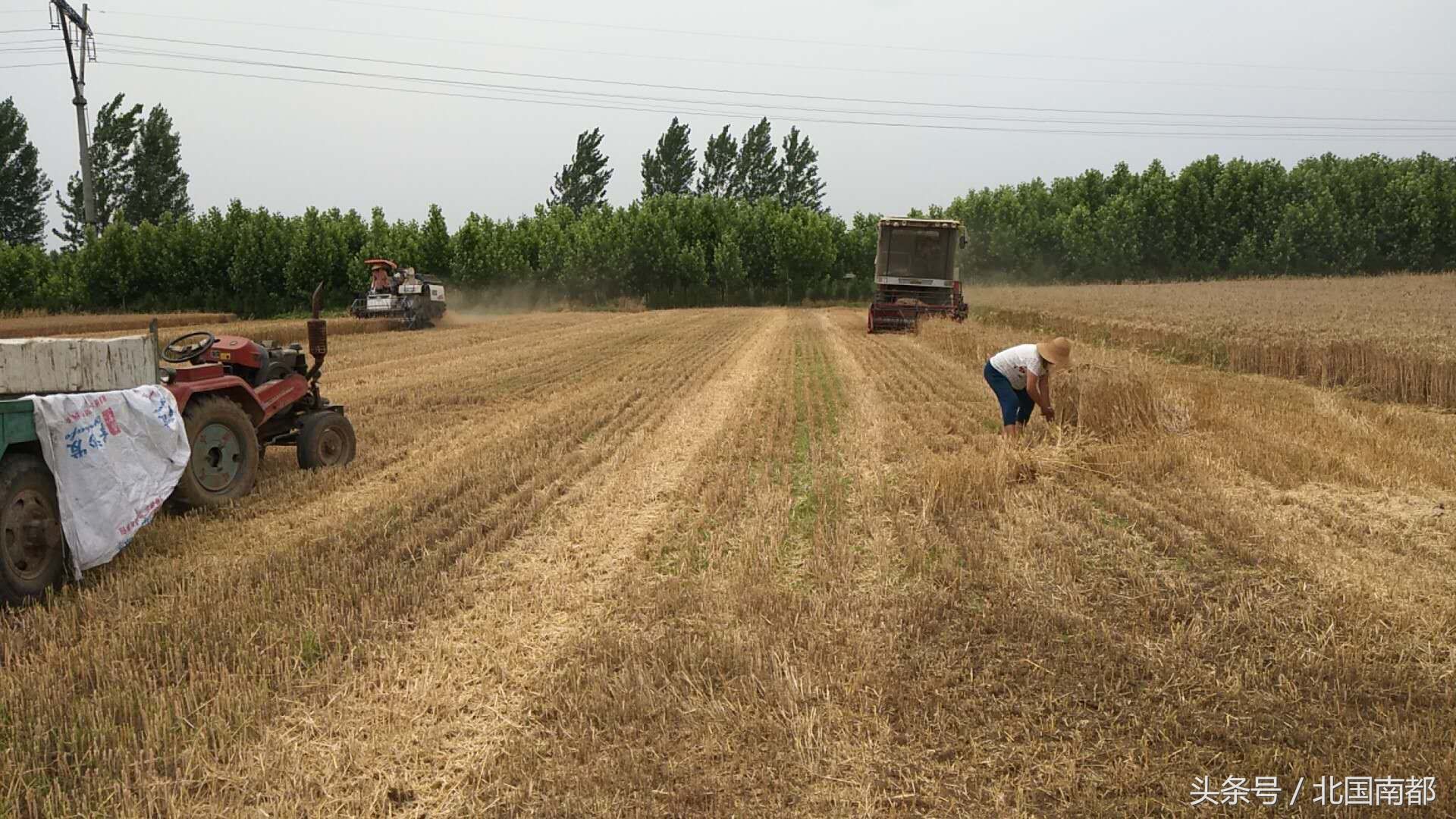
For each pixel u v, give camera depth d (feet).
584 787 11.27
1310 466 26.23
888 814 10.75
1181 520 21.88
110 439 19.16
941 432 33.53
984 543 20.12
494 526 22.44
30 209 244.01
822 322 112.47
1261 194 207.31
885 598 17.16
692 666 14.28
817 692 13.38
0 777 11.46
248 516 23.85
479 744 12.44
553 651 15.26
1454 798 10.81
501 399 45.11
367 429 36.60
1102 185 229.25
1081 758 11.92
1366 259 202.59
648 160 297.74
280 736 12.57
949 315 84.89
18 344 18.58
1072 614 16.34
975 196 217.77
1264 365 49.49
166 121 219.41
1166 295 116.06
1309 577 17.84
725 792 11.17
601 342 80.48
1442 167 215.72
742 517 22.90
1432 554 19.19
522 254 184.14
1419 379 40.19
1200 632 15.44
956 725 12.73
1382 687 13.67
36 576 17.71
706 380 51.47
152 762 11.75
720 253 187.21
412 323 100.99
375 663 14.79
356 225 168.55
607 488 26.32
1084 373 32.14
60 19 131.44
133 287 155.12
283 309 160.97
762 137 294.25
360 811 10.96
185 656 15.08
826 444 31.94
